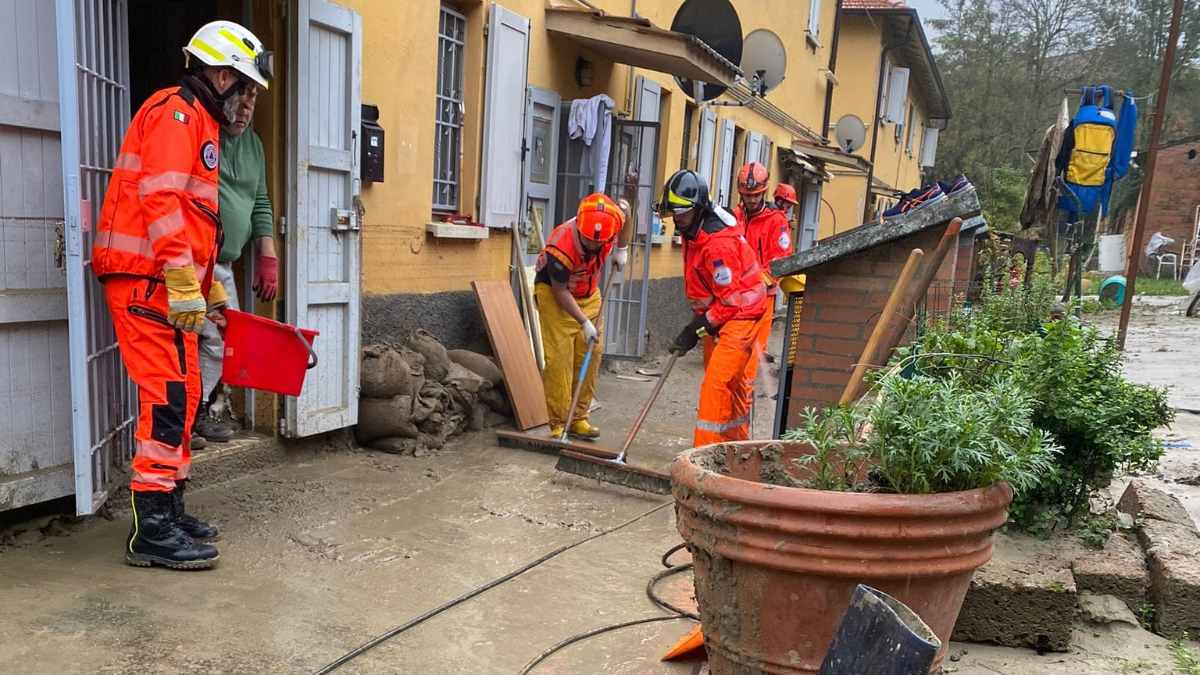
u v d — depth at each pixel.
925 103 34.22
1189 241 32.75
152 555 3.56
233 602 3.34
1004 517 2.31
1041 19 38.81
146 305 3.40
